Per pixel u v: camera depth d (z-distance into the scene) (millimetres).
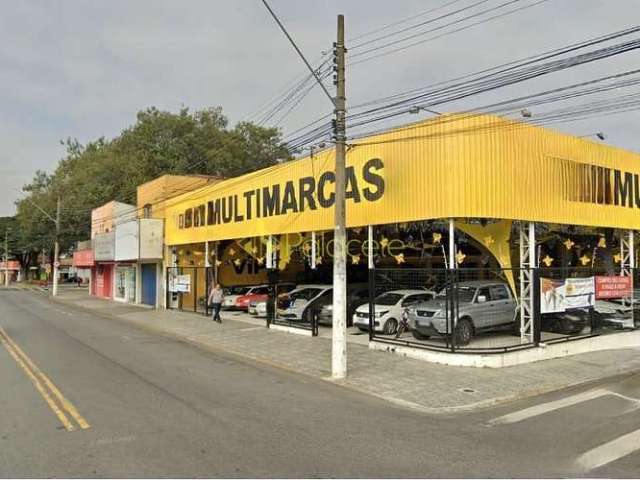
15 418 7992
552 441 7324
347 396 10273
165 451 6539
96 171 51750
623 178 18781
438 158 14430
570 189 16469
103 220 46219
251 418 8273
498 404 9789
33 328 21625
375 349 15367
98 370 12164
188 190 32406
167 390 10180
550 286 14562
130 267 39812
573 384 11383
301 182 19703
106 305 36781
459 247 21031
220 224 25641
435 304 15016
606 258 22219
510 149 14703
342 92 12609
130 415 8250
